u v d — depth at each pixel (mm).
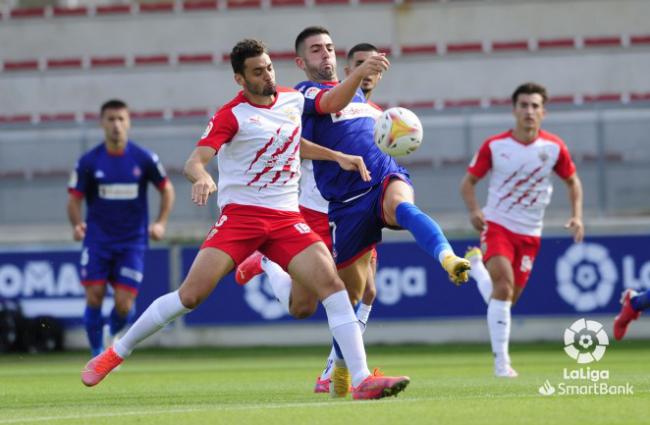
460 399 23578
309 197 28719
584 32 77875
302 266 23922
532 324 61594
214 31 78938
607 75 74500
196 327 62594
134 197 44625
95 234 44500
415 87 74625
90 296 44500
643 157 63500
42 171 66875
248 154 24219
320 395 28484
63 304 62469
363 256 27547
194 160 23438
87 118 75688
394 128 24922
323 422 19172
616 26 77688
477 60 74500
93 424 19969
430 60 74562
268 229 24219
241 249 24250
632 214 63406
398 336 62125
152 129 65750
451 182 64500
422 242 24141
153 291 62125
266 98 24469
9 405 26578
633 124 63625
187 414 21281
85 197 45281
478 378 35469
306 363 49094
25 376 42219
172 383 35969
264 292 62344
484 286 41156
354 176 26922
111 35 79625
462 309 61438
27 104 76438
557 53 74438
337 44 78062
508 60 74562
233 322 62406
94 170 44344
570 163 40719
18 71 76625
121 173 44344
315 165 27656
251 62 23891
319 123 27438
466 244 61875
